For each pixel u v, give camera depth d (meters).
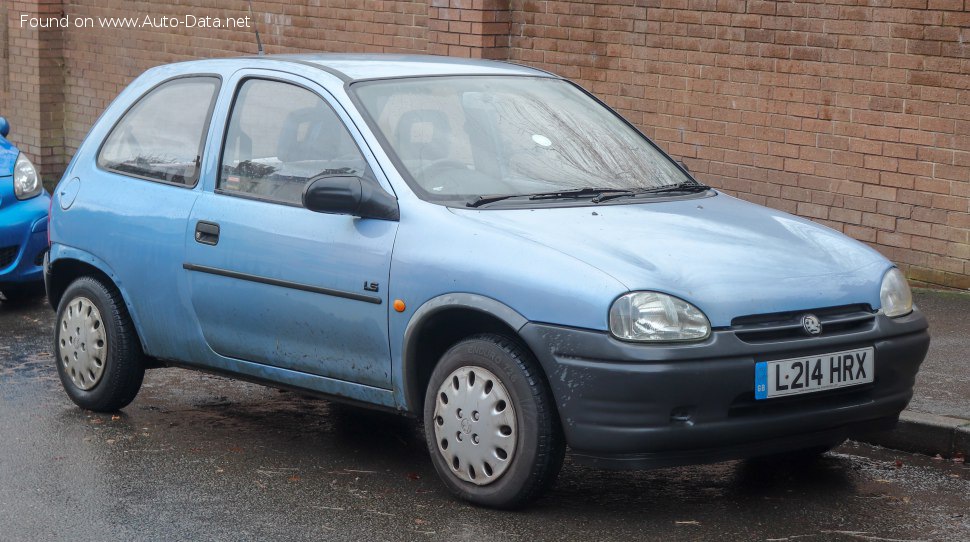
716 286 5.15
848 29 9.76
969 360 7.45
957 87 9.23
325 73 6.25
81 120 16.69
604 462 5.09
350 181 5.64
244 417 7.05
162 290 6.59
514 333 5.34
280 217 6.06
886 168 9.70
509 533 5.18
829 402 5.33
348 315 5.78
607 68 11.36
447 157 5.94
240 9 14.62
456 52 12.08
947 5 9.20
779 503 5.57
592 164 6.27
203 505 5.59
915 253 9.62
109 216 6.84
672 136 11.01
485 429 5.36
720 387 5.02
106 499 5.67
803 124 10.13
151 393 7.57
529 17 11.85
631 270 5.11
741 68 10.45
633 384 4.94
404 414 5.75
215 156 6.46
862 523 5.32
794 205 10.28
